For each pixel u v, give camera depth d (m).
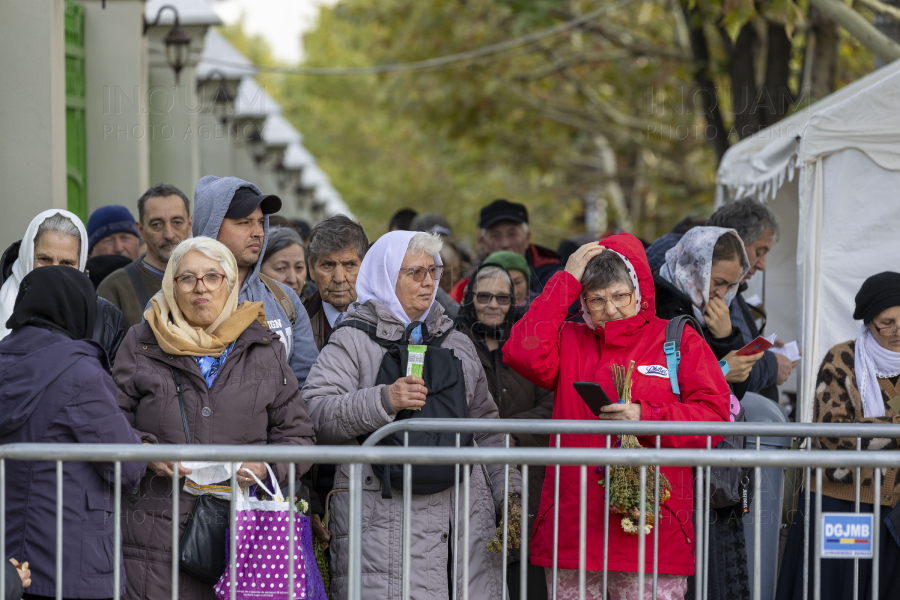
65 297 8.06
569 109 39.03
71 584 7.56
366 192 65.38
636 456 7.48
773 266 16.22
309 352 10.05
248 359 8.41
